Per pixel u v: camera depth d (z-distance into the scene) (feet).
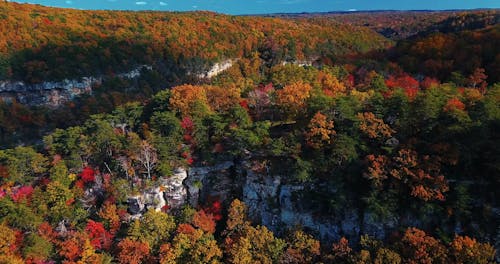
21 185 200.23
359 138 184.55
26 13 504.43
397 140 182.60
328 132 183.11
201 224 178.81
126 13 631.15
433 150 166.40
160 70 537.65
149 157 199.41
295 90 226.58
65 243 159.33
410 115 184.55
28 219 168.86
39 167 206.69
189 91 242.99
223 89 270.26
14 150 212.64
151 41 544.62
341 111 191.11
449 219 157.28
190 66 549.54
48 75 447.83
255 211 199.41
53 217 180.55
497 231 149.69
